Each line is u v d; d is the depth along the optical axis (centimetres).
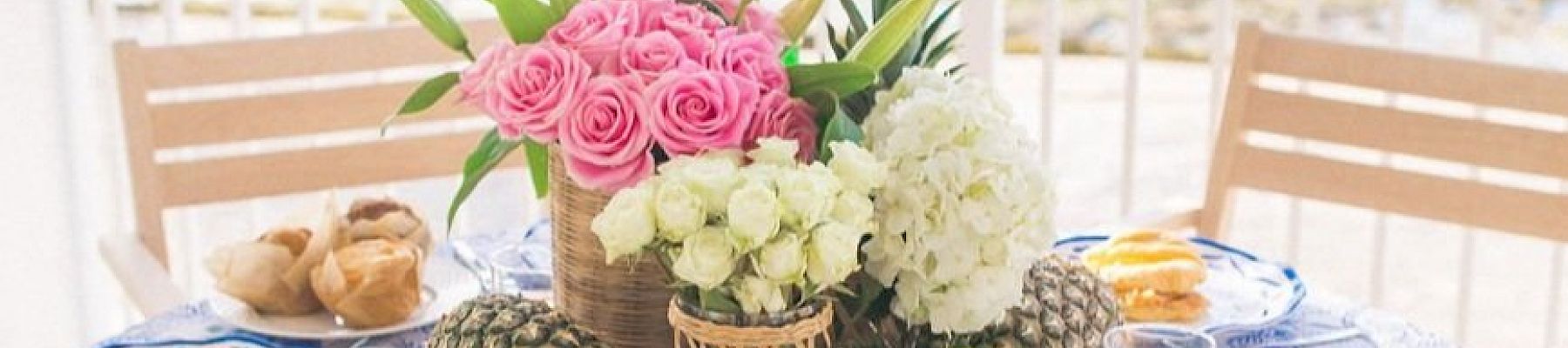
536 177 144
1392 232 414
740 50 128
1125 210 272
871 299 127
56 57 259
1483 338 350
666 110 124
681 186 112
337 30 214
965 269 121
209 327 159
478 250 184
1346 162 209
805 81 129
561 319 125
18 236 262
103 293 277
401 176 218
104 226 282
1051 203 125
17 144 258
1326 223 419
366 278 154
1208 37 574
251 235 285
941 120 119
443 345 125
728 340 118
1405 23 255
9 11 252
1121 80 551
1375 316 164
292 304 159
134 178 202
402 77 281
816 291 116
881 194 120
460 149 220
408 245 160
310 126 213
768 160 118
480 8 269
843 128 125
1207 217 216
